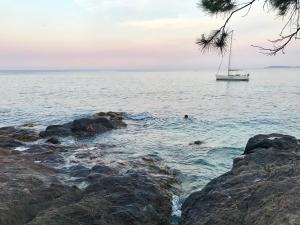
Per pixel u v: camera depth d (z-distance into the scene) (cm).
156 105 5447
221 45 698
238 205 891
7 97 6906
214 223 848
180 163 1917
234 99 6297
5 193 1093
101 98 6881
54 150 2052
